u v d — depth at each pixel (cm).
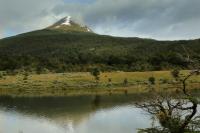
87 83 18138
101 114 9112
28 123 8081
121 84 17750
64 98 13500
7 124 7962
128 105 10662
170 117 2906
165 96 3031
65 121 8219
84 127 7412
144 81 17875
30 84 18350
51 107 10831
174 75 16662
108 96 13750
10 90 17212
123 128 6969
